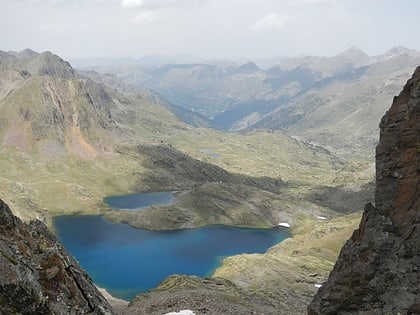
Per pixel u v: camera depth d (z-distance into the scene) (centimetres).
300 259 17775
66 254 3606
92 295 3312
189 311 6894
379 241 5509
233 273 15938
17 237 3192
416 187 5700
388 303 4969
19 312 2588
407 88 6316
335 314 5334
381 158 6159
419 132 5791
